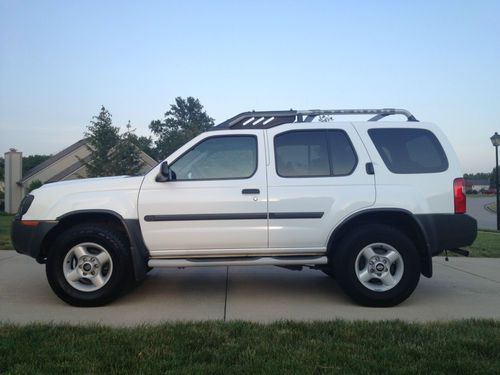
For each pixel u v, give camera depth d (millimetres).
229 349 3816
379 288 5375
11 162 35844
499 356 3705
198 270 7535
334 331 4262
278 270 7559
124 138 29125
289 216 5441
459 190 5535
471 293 6090
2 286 6340
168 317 4918
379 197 5449
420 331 4250
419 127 5742
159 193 5422
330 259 5617
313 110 5875
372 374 3369
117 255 5316
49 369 3404
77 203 5375
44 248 5516
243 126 5816
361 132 5695
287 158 5633
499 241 12375
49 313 5062
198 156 5609
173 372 3371
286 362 3547
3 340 3973
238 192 5434
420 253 5613
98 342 3939
